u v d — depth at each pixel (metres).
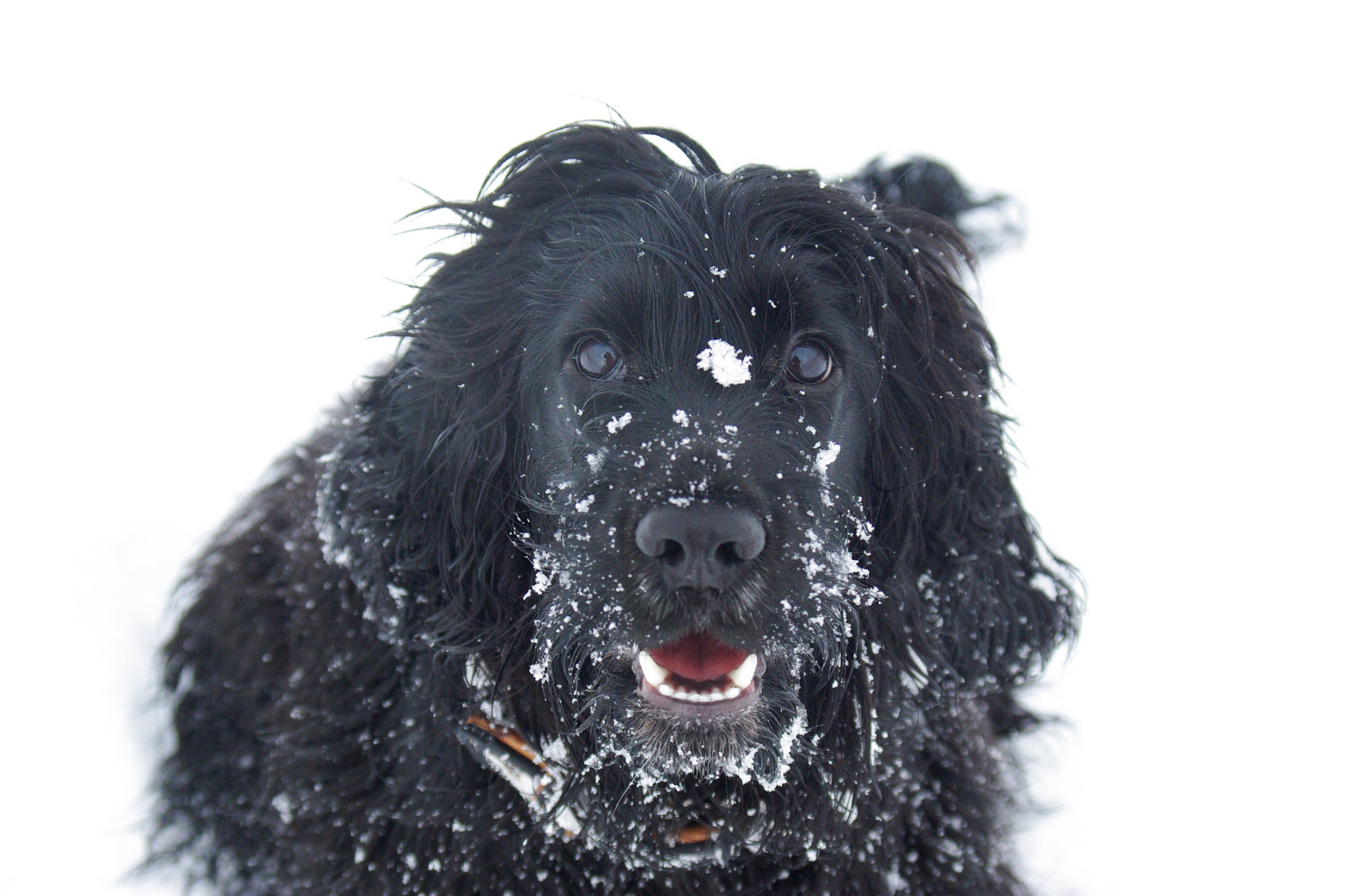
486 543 0.68
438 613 0.69
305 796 0.72
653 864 0.69
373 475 0.71
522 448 0.67
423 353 0.70
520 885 0.69
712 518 0.60
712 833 0.69
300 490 0.80
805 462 0.64
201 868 0.80
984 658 0.73
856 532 0.67
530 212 0.69
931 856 0.73
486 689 0.68
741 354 0.65
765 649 0.61
